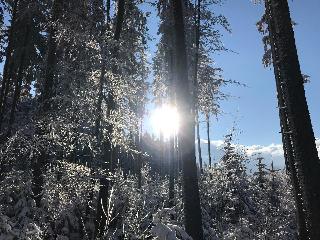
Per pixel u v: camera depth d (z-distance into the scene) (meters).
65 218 11.75
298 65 7.84
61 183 9.76
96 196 13.14
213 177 18.88
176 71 9.70
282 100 15.29
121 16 13.87
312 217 7.29
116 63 10.49
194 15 18.55
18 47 20.91
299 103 7.67
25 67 21.72
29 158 10.04
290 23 7.96
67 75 10.41
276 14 8.05
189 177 9.12
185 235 7.60
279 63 8.07
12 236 8.84
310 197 7.34
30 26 19.94
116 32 13.76
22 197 10.77
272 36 15.98
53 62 11.71
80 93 10.15
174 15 9.97
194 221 8.91
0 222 8.98
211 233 13.96
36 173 10.00
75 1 12.18
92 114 10.18
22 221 10.05
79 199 10.98
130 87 10.88
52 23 11.20
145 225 8.77
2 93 18.27
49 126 9.57
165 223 7.73
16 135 9.10
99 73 10.43
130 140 11.09
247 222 15.32
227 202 17.20
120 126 10.73
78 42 10.92
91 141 10.60
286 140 14.75
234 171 18.48
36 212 10.49
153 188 19.88
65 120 9.78
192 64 18.61
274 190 20.59
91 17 12.26
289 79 7.79
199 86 18.77
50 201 9.73
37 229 9.26
